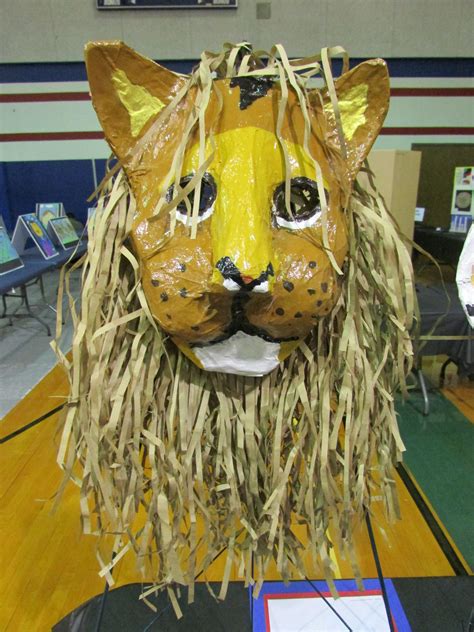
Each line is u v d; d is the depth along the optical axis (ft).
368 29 12.19
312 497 2.58
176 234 2.05
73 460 2.54
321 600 3.74
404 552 4.39
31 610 3.89
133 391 2.43
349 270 2.37
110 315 2.42
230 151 2.00
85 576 4.20
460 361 7.07
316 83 7.85
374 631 3.50
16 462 5.65
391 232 2.35
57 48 12.19
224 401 2.53
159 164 2.16
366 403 2.46
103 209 2.46
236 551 3.22
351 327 2.39
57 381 7.67
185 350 2.29
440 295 6.59
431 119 13.05
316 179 2.07
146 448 2.81
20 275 8.29
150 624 3.44
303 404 2.47
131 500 2.55
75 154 13.14
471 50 12.43
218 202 1.98
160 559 2.85
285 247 2.04
